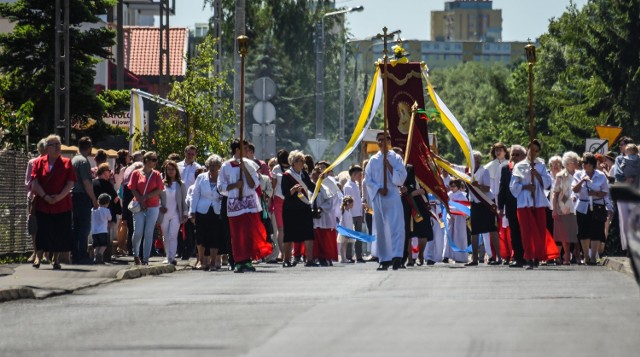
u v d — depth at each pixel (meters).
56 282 33.25
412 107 47.59
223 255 46.62
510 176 43.88
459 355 17.06
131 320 23.12
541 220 42.66
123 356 17.80
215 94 74.50
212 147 67.12
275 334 19.97
